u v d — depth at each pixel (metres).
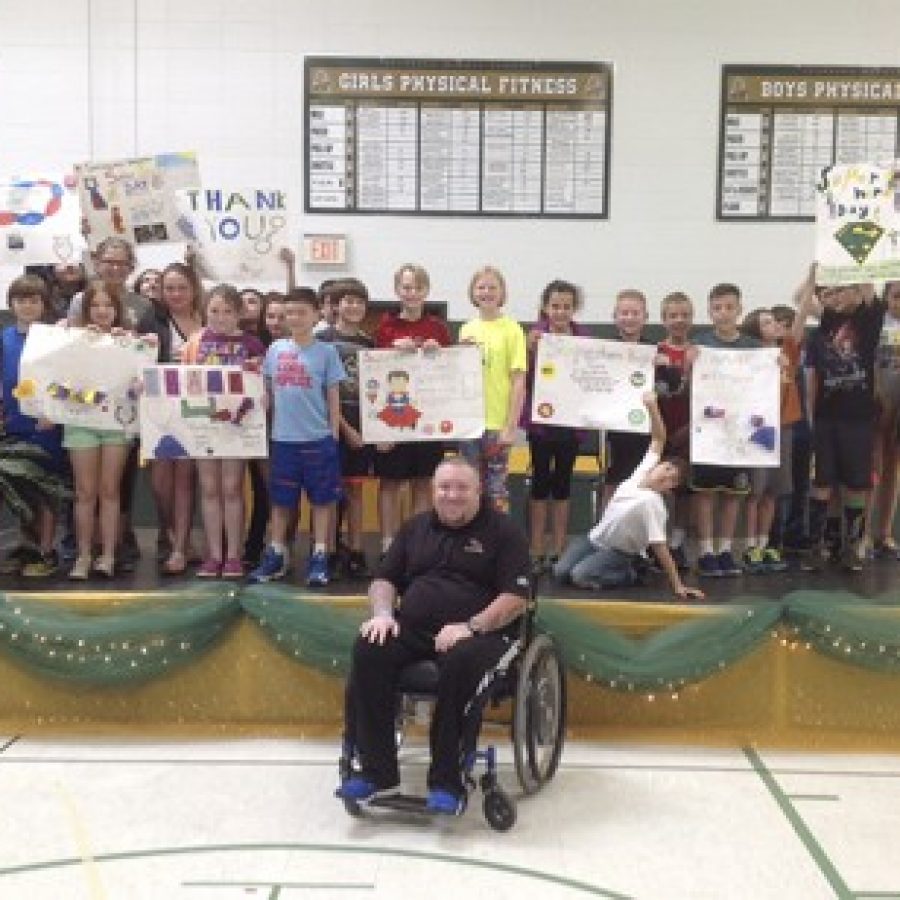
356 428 5.31
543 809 3.78
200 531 6.39
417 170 7.44
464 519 3.85
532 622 3.92
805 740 4.53
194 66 7.42
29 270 6.61
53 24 7.40
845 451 5.62
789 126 7.34
